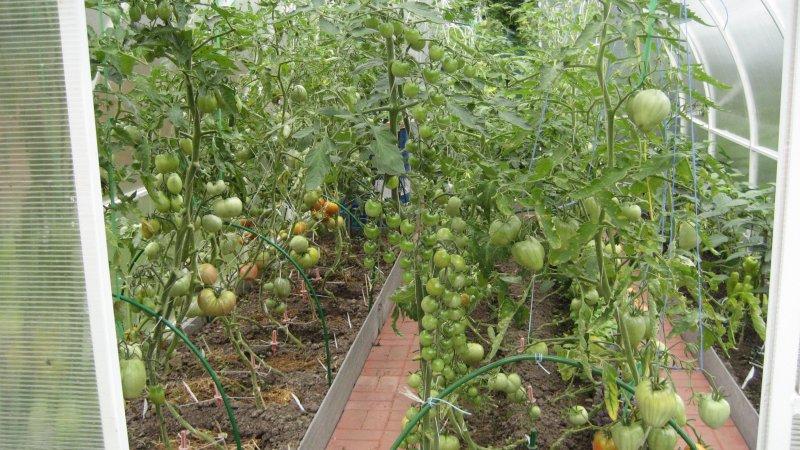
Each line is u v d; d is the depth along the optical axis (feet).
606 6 6.04
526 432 8.87
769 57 14.75
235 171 9.16
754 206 11.72
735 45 16.48
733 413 10.28
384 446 9.62
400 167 7.50
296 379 10.73
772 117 15.15
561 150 6.45
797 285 5.03
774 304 5.14
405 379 11.63
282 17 9.52
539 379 10.37
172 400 10.11
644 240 6.64
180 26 7.25
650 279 7.00
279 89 11.76
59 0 4.86
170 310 8.43
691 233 7.73
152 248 8.23
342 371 10.68
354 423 10.26
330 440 9.81
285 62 10.18
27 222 5.18
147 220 8.05
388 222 8.23
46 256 5.22
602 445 7.32
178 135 8.48
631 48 6.05
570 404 9.53
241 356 9.77
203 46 7.55
